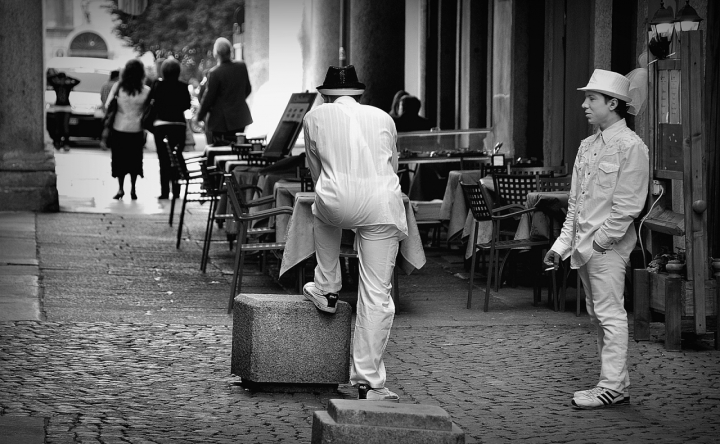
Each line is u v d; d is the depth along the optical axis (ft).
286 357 27.02
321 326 27.17
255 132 132.26
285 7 131.95
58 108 120.06
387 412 18.02
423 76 82.12
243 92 73.05
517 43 61.52
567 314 38.09
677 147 32.42
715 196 39.14
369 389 26.09
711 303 32.58
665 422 24.85
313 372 27.20
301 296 27.96
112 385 27.35
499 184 44.70
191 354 30.96
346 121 25.94
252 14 132.16
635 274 33.47
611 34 48.80
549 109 58.13
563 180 43.68
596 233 25.80
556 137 57.36
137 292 40.91
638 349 32.48
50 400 25.76
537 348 32.58
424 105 82.02
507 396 27.09
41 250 50.06
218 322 35.53
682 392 27.61
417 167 61.36
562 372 29.66
